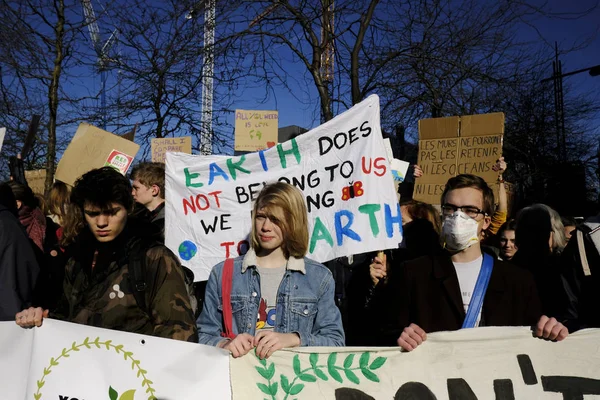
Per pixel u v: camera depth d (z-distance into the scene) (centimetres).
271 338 224
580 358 220
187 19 792
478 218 257
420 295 255
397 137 927
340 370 225
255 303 252
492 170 413
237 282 257
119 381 221
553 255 388
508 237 452
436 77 791
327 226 356
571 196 1733
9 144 909
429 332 247
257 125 676
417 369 225
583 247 289
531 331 225
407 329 229
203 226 379
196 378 219
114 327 221
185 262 378
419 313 252
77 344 227
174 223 383
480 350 225
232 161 380
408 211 431
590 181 1767
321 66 766
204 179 383
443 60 741
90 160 454
